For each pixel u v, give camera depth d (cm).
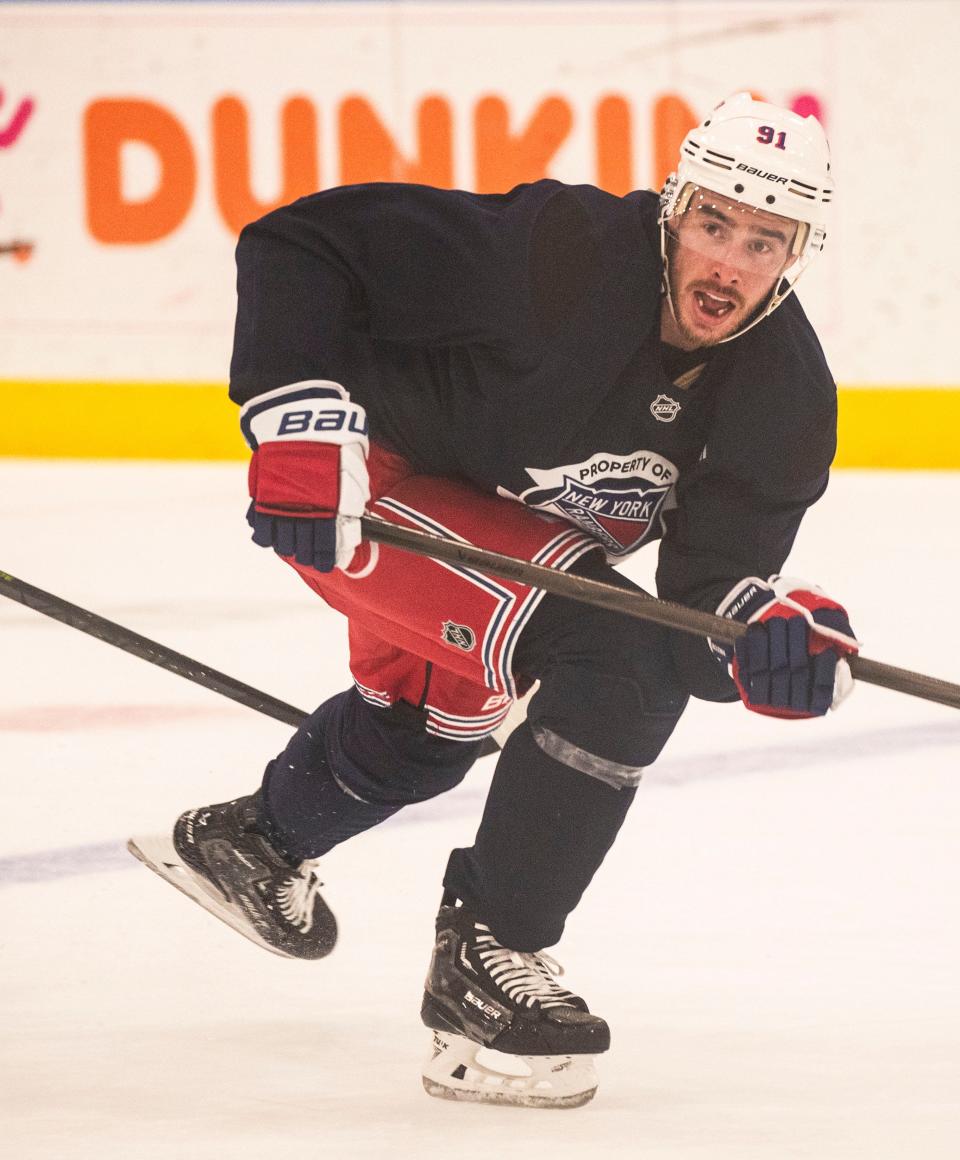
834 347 3428
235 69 3428
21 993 923
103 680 1678
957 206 3412
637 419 779
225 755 1406
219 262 3444
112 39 3412
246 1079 809
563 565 813
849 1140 734
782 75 3431
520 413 777
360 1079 814
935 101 3409
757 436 781
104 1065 826
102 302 3441
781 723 1531
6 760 1393
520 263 759
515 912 795
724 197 734
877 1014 893
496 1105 782
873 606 2094
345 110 3441
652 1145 731
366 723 883
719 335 757
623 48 3434
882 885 1109
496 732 962
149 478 3198
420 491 830
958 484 3238
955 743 1464
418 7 3425
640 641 780
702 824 1240
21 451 3459
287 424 764
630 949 997
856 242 3422
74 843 1186
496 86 3441
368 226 781
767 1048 850
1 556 2384
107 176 3431
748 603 785
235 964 971
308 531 761
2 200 3428
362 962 975
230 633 1886
